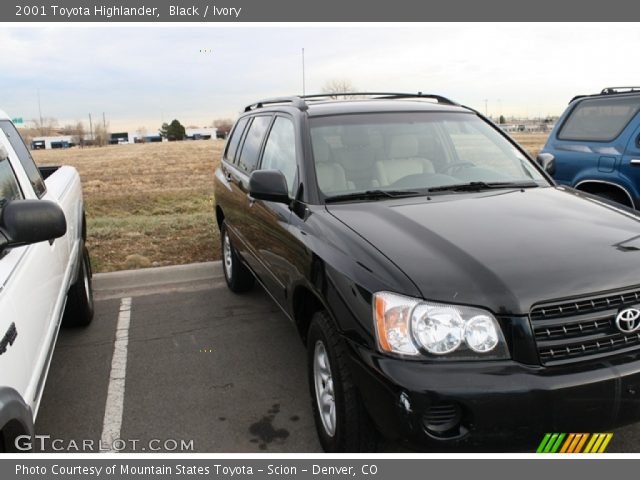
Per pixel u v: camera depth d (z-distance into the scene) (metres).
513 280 2.45
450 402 2.28
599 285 2.47
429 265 2.55
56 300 3.41
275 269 3.76
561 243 2.72
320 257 2.94
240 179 4.93
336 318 2.70
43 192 3.89
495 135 4.33
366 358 2.46
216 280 6.34
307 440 3.21
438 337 2.36
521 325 2.37
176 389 3.85
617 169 6.04
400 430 2.34
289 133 4.11
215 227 9.09
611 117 6.32
